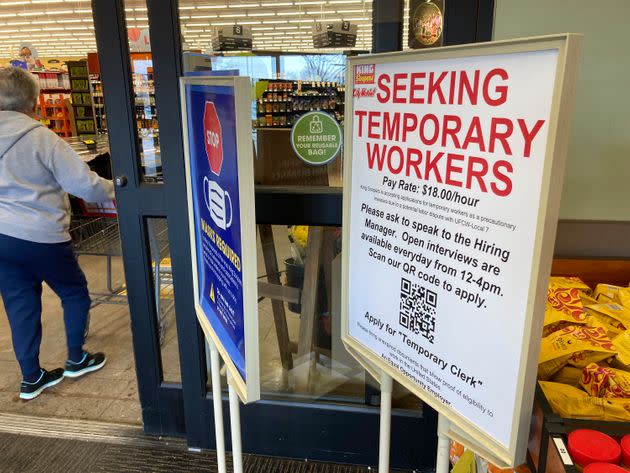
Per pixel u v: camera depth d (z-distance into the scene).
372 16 1.65
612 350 1.35
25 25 16.28
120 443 2.24
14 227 2.28
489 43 0.80
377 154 1.11
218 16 1.82
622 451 1.02
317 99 1.77
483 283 0.88
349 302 1.31
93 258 4.57
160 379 2.21
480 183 0.86
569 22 1.69
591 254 1.92
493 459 0.93
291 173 1.84
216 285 1.42
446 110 0.91
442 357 1.01
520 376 0.83
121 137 1.89
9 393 2.61
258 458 2.14
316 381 2.20
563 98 0.70
